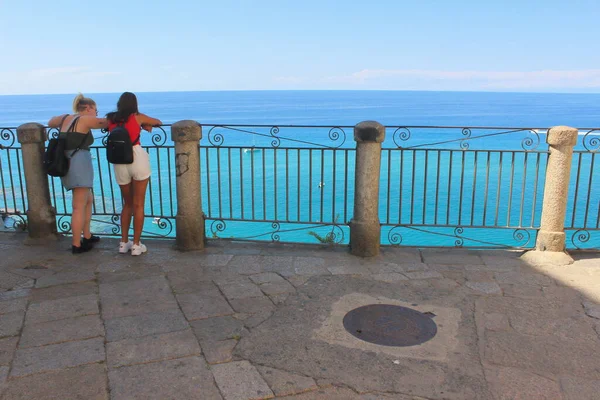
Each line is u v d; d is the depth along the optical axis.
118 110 4.89
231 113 172.38
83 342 3.31
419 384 2.85
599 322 3.67
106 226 17.20
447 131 63.94
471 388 2.81
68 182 5.00
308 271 4.73
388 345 3.30
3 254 5.23
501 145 45.81
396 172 28.67
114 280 4.48
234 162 31.62
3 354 3.15
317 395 2.73
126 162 4.79
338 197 23.42
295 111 184.25
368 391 2.77
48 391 2.74
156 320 3.66
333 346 3.28
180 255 5.20
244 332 3.47
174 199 20.39
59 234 5.84
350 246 5.28
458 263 5.01
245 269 4.78
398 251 5.38
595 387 2.83
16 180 25.73
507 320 3.70
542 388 2.81
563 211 5.09
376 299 4.09
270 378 2.89
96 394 2.71
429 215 20.55
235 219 5.61
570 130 4.89
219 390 2.76
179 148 5.13
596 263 5.01
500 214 20.34
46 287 4.31
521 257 5.20
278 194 23.77
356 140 4.97
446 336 3.44
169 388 2.78
